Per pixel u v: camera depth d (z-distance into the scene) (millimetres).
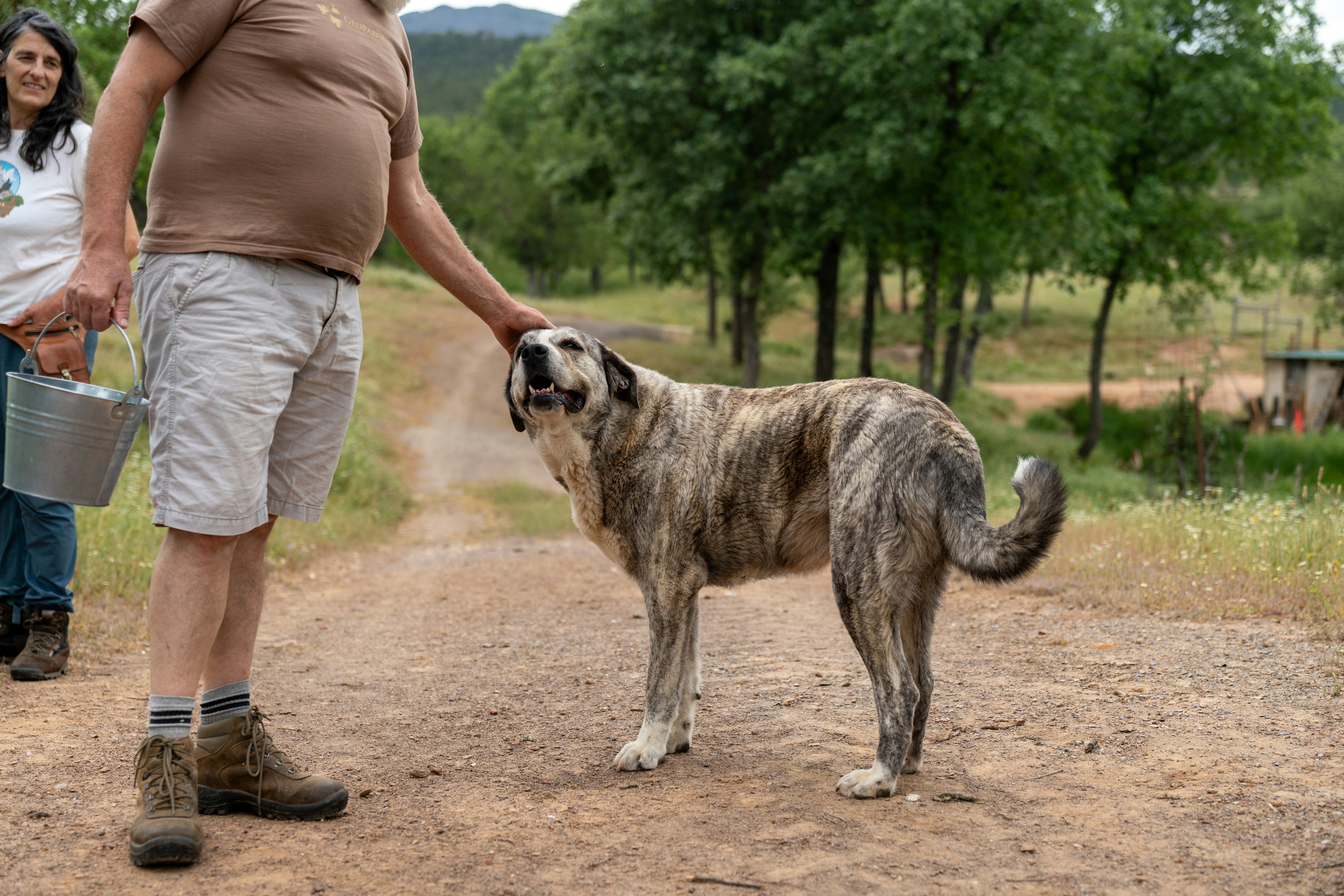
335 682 4801
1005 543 2926
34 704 4027
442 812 2910
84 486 2822
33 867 2406
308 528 10945
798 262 25609
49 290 4359
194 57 2641
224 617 2873
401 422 23312
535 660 5379
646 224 25406
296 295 2748
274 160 2658
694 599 3623
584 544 11734
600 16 23359
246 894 2277
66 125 4426
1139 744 3443
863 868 2455
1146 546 7664
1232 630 5145
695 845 2629
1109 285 25234
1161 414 20797
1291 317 48406
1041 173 21875
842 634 5906
